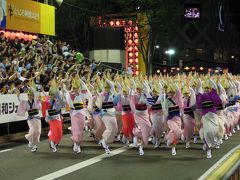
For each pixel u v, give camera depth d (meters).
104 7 38.41
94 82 15.02
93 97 13.73
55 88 13.07
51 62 21.84
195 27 70.38
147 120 12.44
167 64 57.94
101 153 12.63
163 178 9.19
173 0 55.22
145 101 12.53
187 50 69.88
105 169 10.27
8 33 25.81
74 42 38.16
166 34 40.00
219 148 13.38
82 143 14.70
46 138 16.47
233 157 7.45
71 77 15.86
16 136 16.70
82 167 10.56
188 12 69.56
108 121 12.61
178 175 9.47
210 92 12.08
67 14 37.69
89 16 37.84
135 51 34.47
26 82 16.20
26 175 9.71
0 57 19.08
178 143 14.57
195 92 13.37
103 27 32.09
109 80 13.09
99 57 32.03
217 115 12.56
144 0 33.94
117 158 11.77
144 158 11.73
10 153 12.86
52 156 12.21
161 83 13.84
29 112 13.09
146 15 34.75
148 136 12.35
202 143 14.52
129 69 28.00
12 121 15.74
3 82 16.23
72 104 12.70
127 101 13.84
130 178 9.24
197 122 13.36
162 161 11.24
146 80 13.97
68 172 9.98
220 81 15.45
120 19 35.16
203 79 14.16
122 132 14.67
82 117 12.74
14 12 24.56
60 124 13.11
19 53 20.66
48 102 12.99
